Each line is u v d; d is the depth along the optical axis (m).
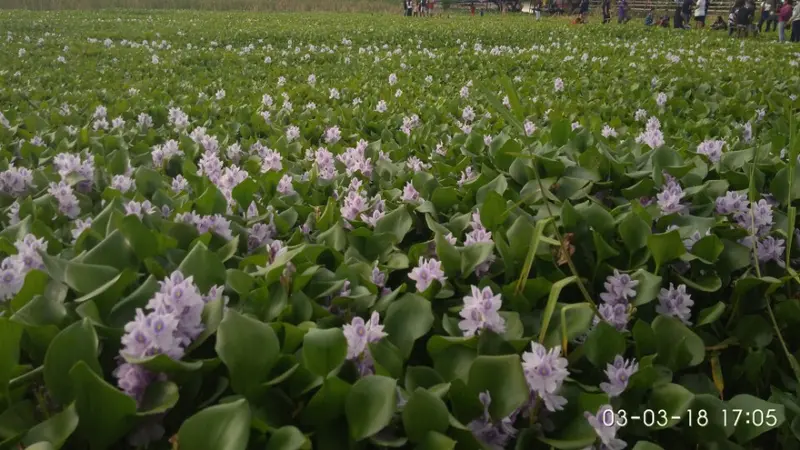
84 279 2.24
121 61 13.85
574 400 2.22
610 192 3.68
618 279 2.73
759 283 2.85
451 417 1.93
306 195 4.03
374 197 3.72
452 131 6.06
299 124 6.62
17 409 1.88
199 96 8.37
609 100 8.30
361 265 2.77
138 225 2.52
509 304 2.67
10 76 10.92
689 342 2.54
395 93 8.77
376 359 2.17
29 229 2.93
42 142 5.43
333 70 12.46
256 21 28.30
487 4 48.34
